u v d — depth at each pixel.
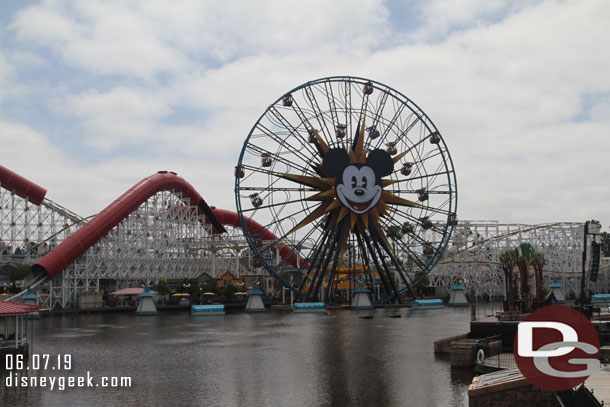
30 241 137.50
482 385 34.31
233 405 39.69
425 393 41.88
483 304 155.12
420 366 52.84
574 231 177.75
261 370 52.56
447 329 87.06
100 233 133.00
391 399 40.38
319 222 128.75
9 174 130.25
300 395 42.19
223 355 62.03
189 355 62.28
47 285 136.62
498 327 58.78
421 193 130.25
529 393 31.78
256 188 122.81
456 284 153.00
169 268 160.38
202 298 149.75
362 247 132.88
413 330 85.81
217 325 99.06
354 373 50.19
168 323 104.31
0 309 56.62
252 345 70.19
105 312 134.75
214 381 47.78
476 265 169.62
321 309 131.00
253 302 134.75
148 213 148.75
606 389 27.73
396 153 131.62
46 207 138.62
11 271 153.62
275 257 162.12
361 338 76.06
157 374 51.16
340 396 41.56
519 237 171.62
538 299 80.25
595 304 99.25
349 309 138.12
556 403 31.34
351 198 125.06
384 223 133.12
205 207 171.75
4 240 131.38
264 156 122.19
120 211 137.75
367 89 129.62
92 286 142.88
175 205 158.88
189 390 44.50
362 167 126.44
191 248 163.25
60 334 84.31
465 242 172.88
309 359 58.47
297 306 130.50
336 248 127.38
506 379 34.31
